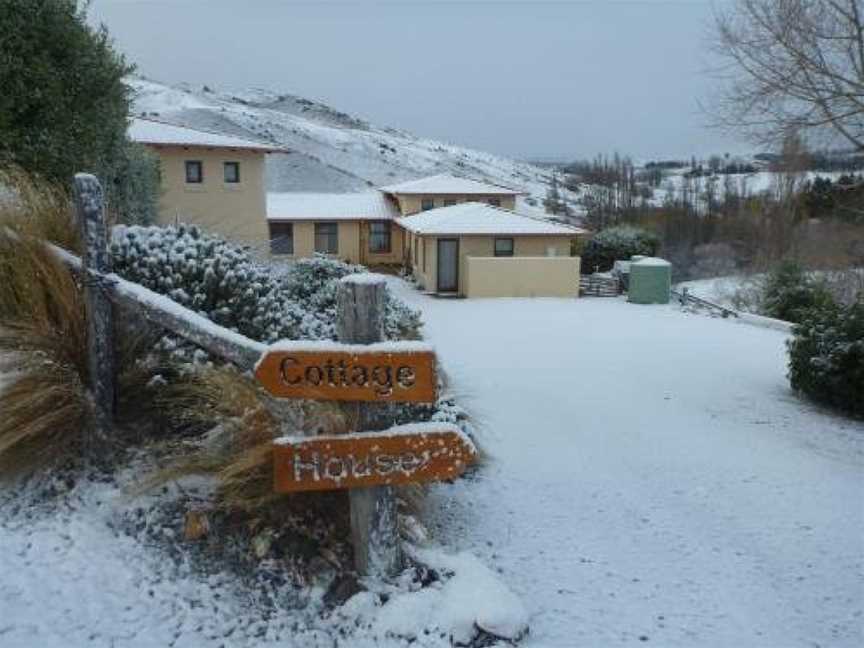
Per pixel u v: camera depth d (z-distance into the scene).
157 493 3.71
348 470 3.21
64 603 3.09
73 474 3.89
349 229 30.45
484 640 3.11
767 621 3.50
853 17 8.11
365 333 3.23
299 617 3.16
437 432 3.26
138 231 4.76
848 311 8.32
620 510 4.79
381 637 3.06
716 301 21.86
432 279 23.23
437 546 3.82
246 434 3.57
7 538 3.43
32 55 7.31
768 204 32.41
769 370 10.37
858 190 11.07
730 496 5.17
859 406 7.76
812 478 5.64
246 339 3.48
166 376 4.30
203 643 2.98
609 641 3.24
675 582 3.82
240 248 5.35
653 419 7.37
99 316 3.98
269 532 3.47
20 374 3.98
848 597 3.77
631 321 16.09
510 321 15.80
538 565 3.90
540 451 6.08
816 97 8.45
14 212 4.54
